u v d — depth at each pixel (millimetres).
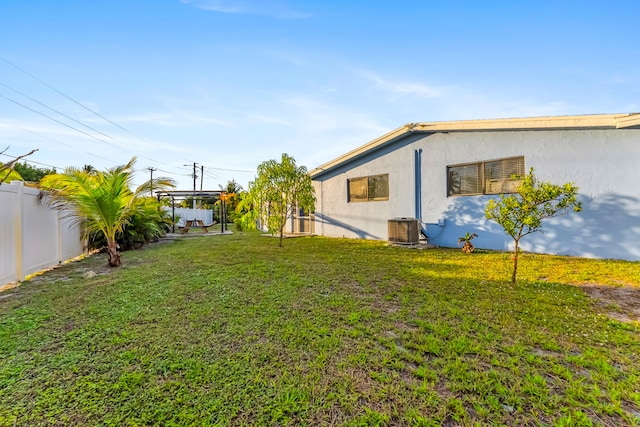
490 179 8047
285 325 3104
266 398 1972
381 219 10898
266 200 9531
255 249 8844
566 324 3055
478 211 8258
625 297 3914
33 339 2838
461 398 1969
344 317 3303
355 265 6164
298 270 5699
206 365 2354
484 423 1750
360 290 4340
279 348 2623
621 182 6199
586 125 6250
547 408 1864
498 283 4648
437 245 9117
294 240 11422
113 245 6609
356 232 11859
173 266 6289
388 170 10609
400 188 10234
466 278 4977
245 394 2010
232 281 4891
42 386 2105
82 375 2242
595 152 6461
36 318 3385
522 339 2736
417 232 9023
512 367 2291
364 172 11477
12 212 5133
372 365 2354
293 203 9742
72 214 6945
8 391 2047
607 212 6348
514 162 7574
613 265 5684
